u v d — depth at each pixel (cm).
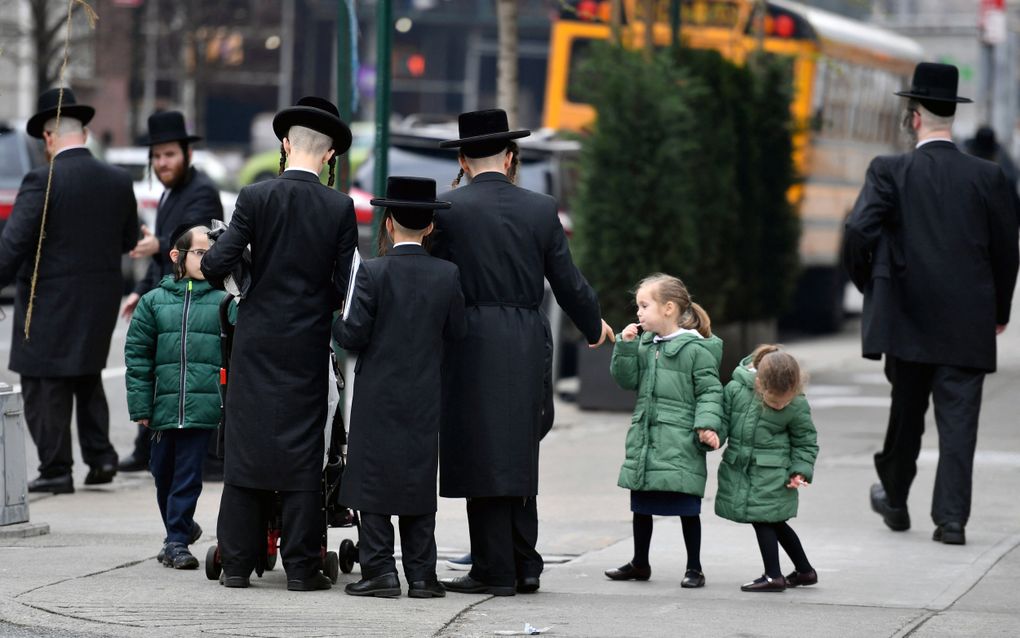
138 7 9800
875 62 6197
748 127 4131
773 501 1845
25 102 9100
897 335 2167
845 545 2144
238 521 1784
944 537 2136
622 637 1560
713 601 1770
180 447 1944
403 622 1605
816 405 3703
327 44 13038
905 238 2166
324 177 2630
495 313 1780
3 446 2161
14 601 1669
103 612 1625
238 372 1767
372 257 1903
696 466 1864
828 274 5694
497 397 1769
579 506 2489
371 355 1745
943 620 1645
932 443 3091
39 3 7481
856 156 5928
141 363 1939
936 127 2202
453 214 1784
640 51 3681
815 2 9900
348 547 1925
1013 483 2650
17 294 2581
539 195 1822
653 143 3562
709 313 3797
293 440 1758
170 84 10962
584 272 3594
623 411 3612
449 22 13400
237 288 1759
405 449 1736
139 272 5334
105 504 2505
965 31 7812
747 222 4125
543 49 13500
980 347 2147
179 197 2650
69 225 2541
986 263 2162
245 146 13025
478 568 1800
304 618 1612
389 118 2644
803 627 1608
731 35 4978
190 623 1582
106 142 9169
